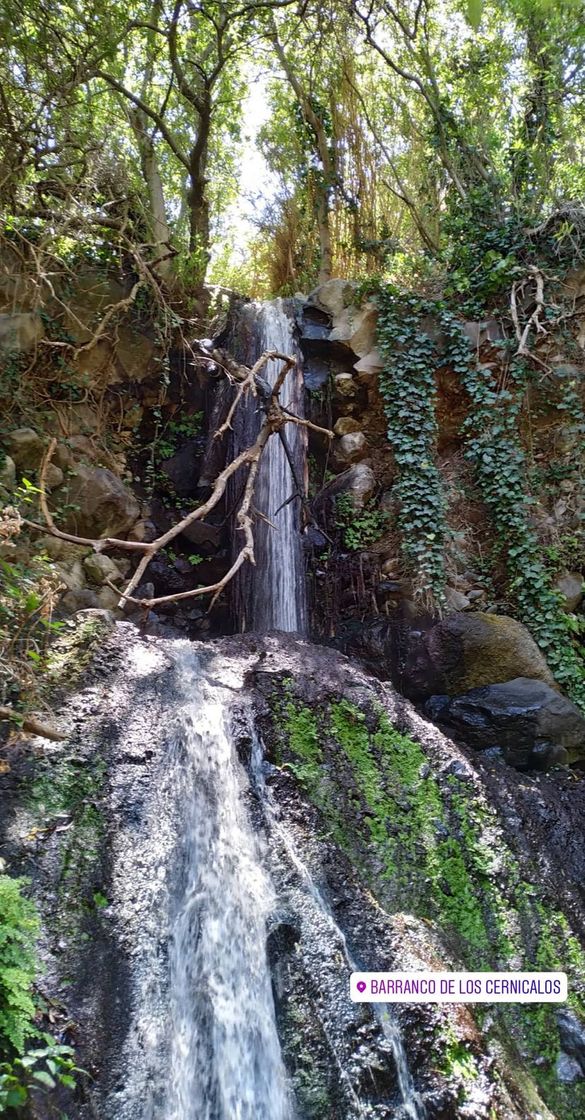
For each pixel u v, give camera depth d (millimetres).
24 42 6957
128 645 5309
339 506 8016
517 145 8953
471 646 6652
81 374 7672
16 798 3846
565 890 4977
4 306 7234
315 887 4082
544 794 5723
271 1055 3545
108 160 7707
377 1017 3605
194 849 4152
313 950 3783
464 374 7957
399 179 10719
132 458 8273
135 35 9594
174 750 4453
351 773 4934
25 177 7312
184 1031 3533
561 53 8891
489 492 7621
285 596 7824
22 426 6957
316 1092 3400
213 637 8094
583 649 7027
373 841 4645
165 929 3701
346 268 11336
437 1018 3680
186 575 8250
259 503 8102
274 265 12102
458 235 8836
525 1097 3633
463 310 8219
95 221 7508
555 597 7094
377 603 7535
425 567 7152
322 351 8461
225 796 4438
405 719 5523
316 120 10953
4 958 3004
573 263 7988
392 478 8086
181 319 8039
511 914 4664
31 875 3537
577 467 7652
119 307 6988
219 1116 3465
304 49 10609
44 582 4793
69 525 7051
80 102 7438
